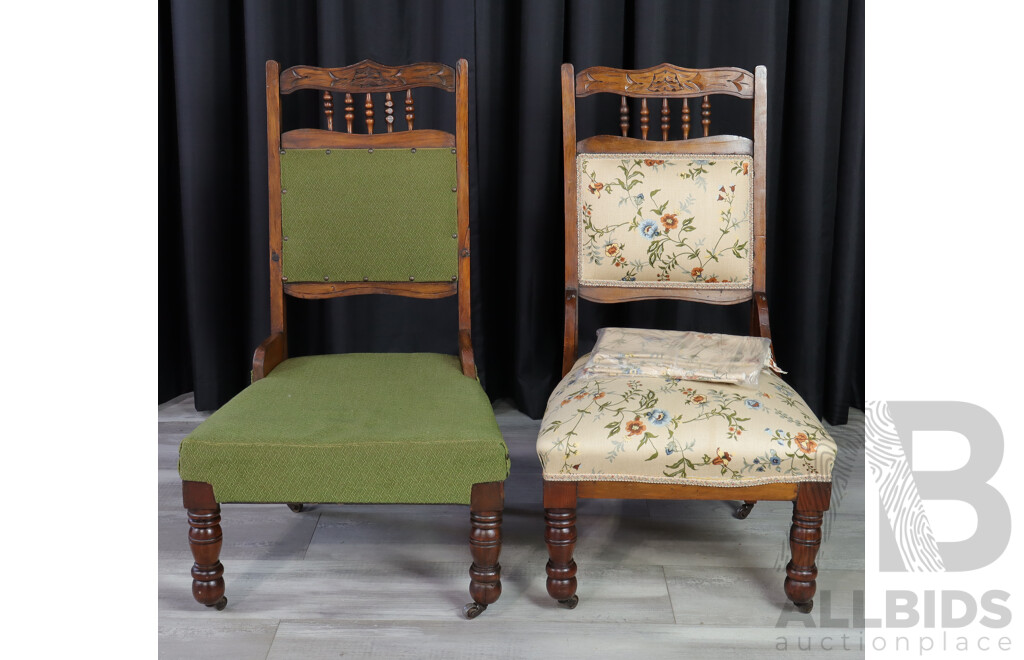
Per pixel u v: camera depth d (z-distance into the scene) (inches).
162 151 107.3
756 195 84.3
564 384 77.0
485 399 73.2
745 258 83.9
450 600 72.4
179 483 92.4
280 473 63.9
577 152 84.7
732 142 83.9
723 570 76.8
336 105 105.0
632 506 89.0
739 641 67.0
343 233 83.2
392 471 64.0
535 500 90.4
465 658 65.0
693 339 79.7
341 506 89.4
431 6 102.4
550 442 66.9
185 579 75.1
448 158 83.0
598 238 84.3
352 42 102.8
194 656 65.1
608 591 73.5
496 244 109.7
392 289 84.7
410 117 83.4
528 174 102.4
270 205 83.4
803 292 105.0
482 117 103.8
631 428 66.6
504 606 71.5
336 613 70.6
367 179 82.9
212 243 105.7
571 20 99.8
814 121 100.7
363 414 68.0
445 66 82.6
